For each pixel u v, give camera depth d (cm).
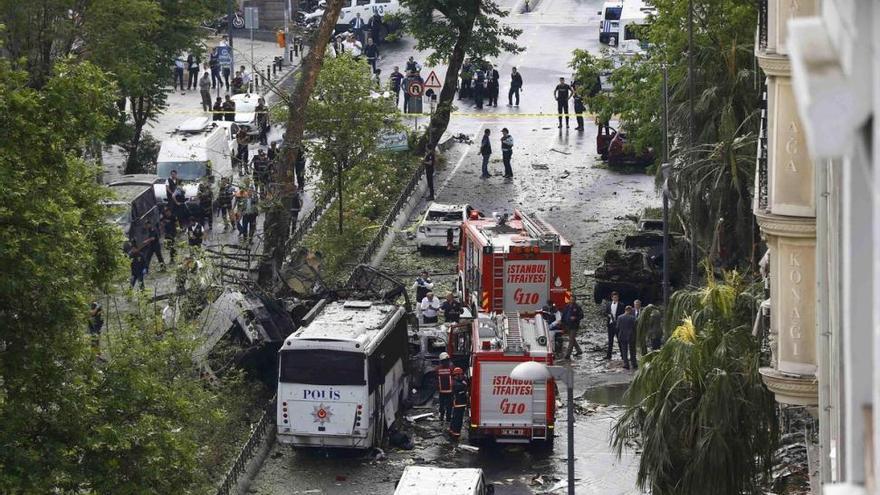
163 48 15688
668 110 11275
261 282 11125
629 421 7044
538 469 8512
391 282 10856
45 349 5416
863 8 920
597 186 15488
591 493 8119
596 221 14238
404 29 16638
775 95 4888
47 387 5528
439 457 8744
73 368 5666
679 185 9794
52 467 5281
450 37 16125
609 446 8806
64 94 5612
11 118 5400
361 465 8606
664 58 11812
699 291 7325
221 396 8356
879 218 942
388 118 13650
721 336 6775
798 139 4844
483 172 15950
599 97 13375
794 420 7494
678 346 6719
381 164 13462
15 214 5253
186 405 6034
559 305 10575
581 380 10100
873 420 1001
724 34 11088
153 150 16162
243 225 13062
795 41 974
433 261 13225
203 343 8125
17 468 5134
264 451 8700
